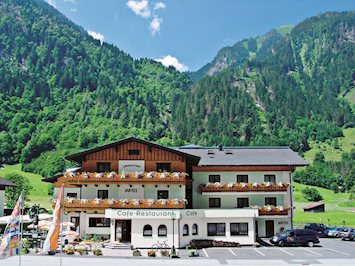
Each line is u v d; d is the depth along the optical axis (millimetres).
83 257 43969
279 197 61156
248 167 61406
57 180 63812
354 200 182375
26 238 54656
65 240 53344
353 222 94500
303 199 185125
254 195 61156
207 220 54781
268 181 61375
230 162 62094
